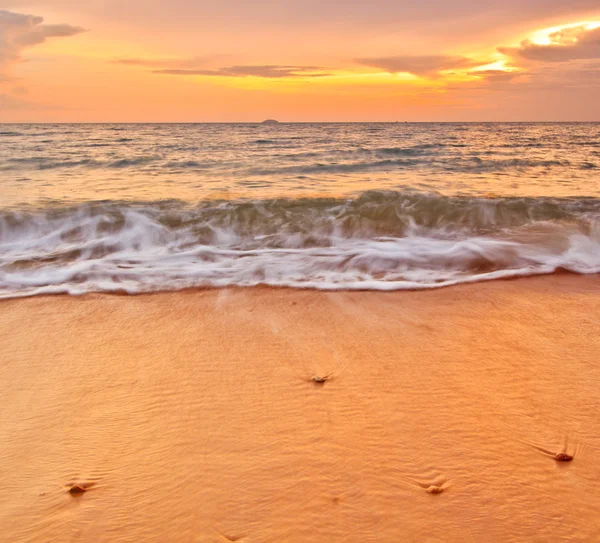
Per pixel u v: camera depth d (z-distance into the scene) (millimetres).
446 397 3201
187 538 2053
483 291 5430
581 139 41219
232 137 42250
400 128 81375
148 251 6828
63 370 3631
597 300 5148
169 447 2682
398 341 4113
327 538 2041
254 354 3867
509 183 12539
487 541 2033
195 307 4961
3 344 4102
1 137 39469
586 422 2928
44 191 10680
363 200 8812
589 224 7816
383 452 2621
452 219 8078
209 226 7684
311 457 2578
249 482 2391
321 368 3623
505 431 2828
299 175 14352
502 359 3771
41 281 5695
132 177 13609
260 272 6047
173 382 3426
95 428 2883
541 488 2355
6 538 2070
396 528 2098
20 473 2494
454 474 2451
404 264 6355
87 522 2156
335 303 5059
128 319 4652
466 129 74062
